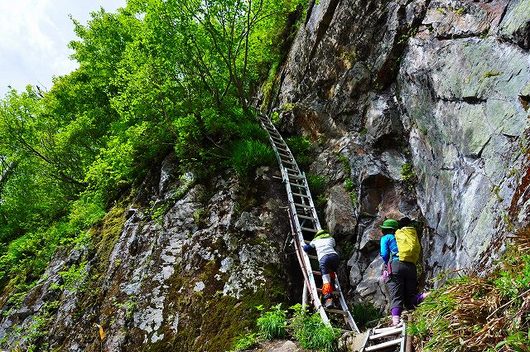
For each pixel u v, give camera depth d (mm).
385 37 9695
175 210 9734
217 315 7336
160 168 11586
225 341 6867
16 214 17219
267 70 17250
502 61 5945
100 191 13102
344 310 6527
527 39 5527
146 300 8250
